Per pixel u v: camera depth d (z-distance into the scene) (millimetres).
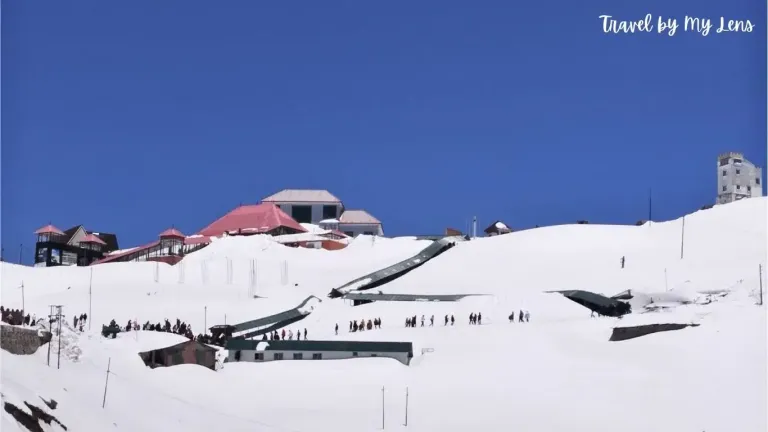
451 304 123188
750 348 85938
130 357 83812
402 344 93000
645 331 94375
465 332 103312
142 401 70375
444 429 73125
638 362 86875
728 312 96312
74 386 67312
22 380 62219
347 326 116938
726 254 137875
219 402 77938
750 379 79812
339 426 73375
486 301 122312
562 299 118250
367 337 103938
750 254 135375
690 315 97125
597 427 73062
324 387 83625
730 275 121938
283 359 91625
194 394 78812
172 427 66750
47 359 71625
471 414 76438
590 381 83000
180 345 86188
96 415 62844
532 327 102875
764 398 76125
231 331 110875
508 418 75250
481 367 89125
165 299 134875
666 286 119875
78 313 126188
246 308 130375
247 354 91812
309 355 91875
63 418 59406
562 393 80500
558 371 86312
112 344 87125
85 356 79188
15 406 55250
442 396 81125
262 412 76250
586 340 95375
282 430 71750
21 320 84312
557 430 72625
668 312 99750
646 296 112812
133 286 143375
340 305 129750
